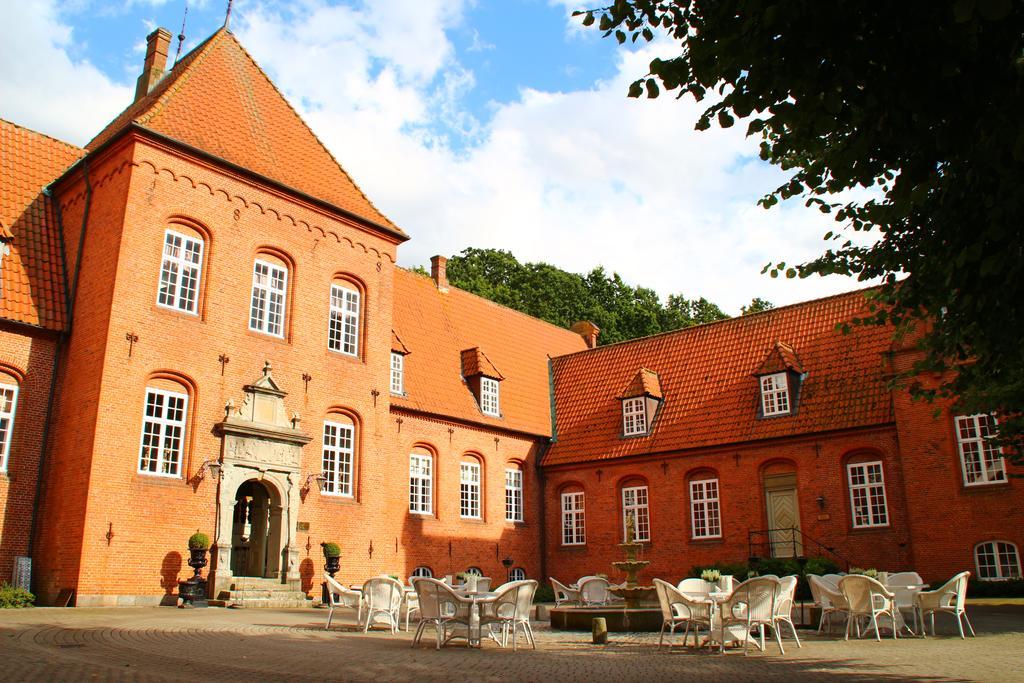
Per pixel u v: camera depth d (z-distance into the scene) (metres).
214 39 26.41
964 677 9.42
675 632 16.73
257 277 23.69
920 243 8.84
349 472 25.23
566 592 22.06
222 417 21.81
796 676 9.58
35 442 20.17
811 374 28.94
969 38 5.64
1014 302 7.20
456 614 13.10
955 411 12.56
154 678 8.58
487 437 31.67
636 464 31.31
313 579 23.09
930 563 23.48
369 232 27.12
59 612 16.66
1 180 22.58
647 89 7.28
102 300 20.45
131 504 19.52
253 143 24.80
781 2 5.95
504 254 59.88
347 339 26.11
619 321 57.09
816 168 9.20
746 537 28.06
